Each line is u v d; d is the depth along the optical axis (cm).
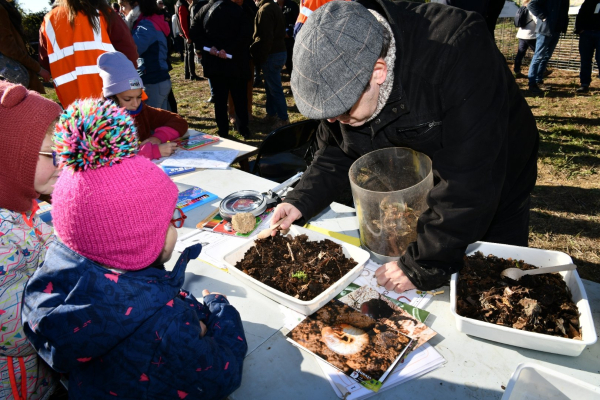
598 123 484
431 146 120
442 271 114
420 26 111
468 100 103
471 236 110
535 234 311
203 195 203
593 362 99
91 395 91
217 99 484
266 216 179
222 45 445
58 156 85
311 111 100
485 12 327
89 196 79
